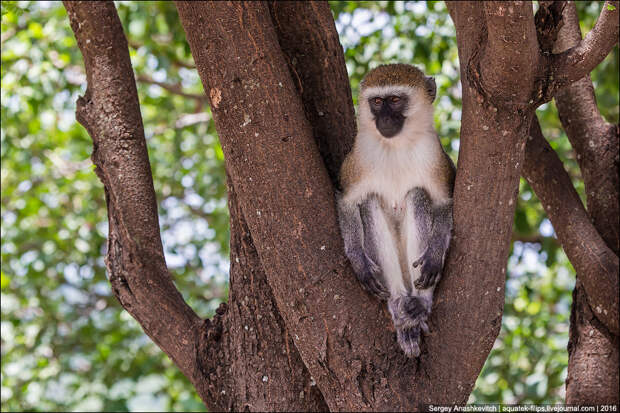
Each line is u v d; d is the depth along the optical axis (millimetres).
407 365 6598
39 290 16359
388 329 6707
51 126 17438
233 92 6410
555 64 5648
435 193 8320
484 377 14000
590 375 7543
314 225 6641
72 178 16828
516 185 6152
